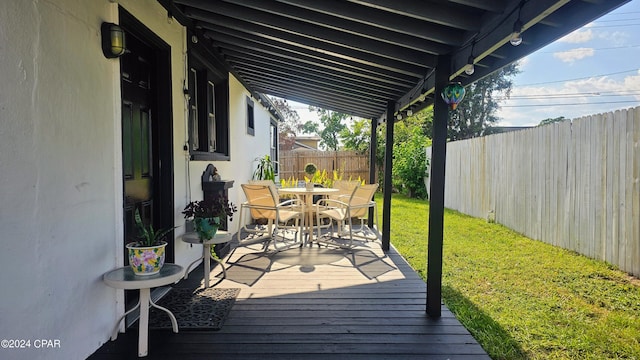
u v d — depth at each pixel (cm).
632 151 363
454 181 866
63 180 182
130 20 248
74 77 191
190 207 318
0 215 145
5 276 148
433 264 267
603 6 160
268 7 266
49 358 171
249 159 703
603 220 406
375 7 216
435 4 208
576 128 450
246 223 672
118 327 228
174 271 221
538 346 235
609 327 261
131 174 274
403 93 432
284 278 354
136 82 284
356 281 346
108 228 224
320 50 326
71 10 188
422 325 251
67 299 184
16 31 153
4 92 147
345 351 214
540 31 207
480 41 220
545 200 517
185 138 361
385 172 477
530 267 402
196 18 348
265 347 218
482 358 209
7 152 148
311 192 526
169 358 204
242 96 639
